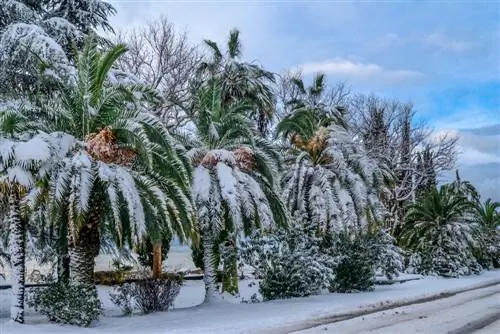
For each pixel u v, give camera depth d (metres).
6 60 16.23
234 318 11.99
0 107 12.10
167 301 13.82
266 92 23.91
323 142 19.08
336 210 17.56
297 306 14.11
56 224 12.90
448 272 25.33
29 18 17.33
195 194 14.37
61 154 11.37
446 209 26.50
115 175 11.59
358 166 18.95
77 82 12.45
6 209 14.80
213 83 16.41
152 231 12.36
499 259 32.88
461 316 12.61
